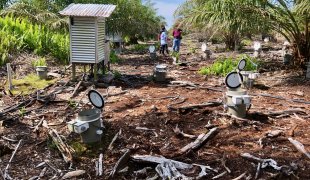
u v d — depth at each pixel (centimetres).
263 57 1287
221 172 376
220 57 1212
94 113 444
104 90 722
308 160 401
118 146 438
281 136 470
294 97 679
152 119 530
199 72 948
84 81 763
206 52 1285
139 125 506
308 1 782
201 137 453
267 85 788
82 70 933
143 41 2559
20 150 429
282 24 886
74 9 746
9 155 418
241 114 529
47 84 772
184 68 1047
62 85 750
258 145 443
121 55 1477
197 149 430
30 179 365
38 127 496
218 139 461
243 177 364
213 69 930
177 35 1473
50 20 1417
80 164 399
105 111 570
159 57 1382
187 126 509
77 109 583
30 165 396
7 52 978
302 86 772
